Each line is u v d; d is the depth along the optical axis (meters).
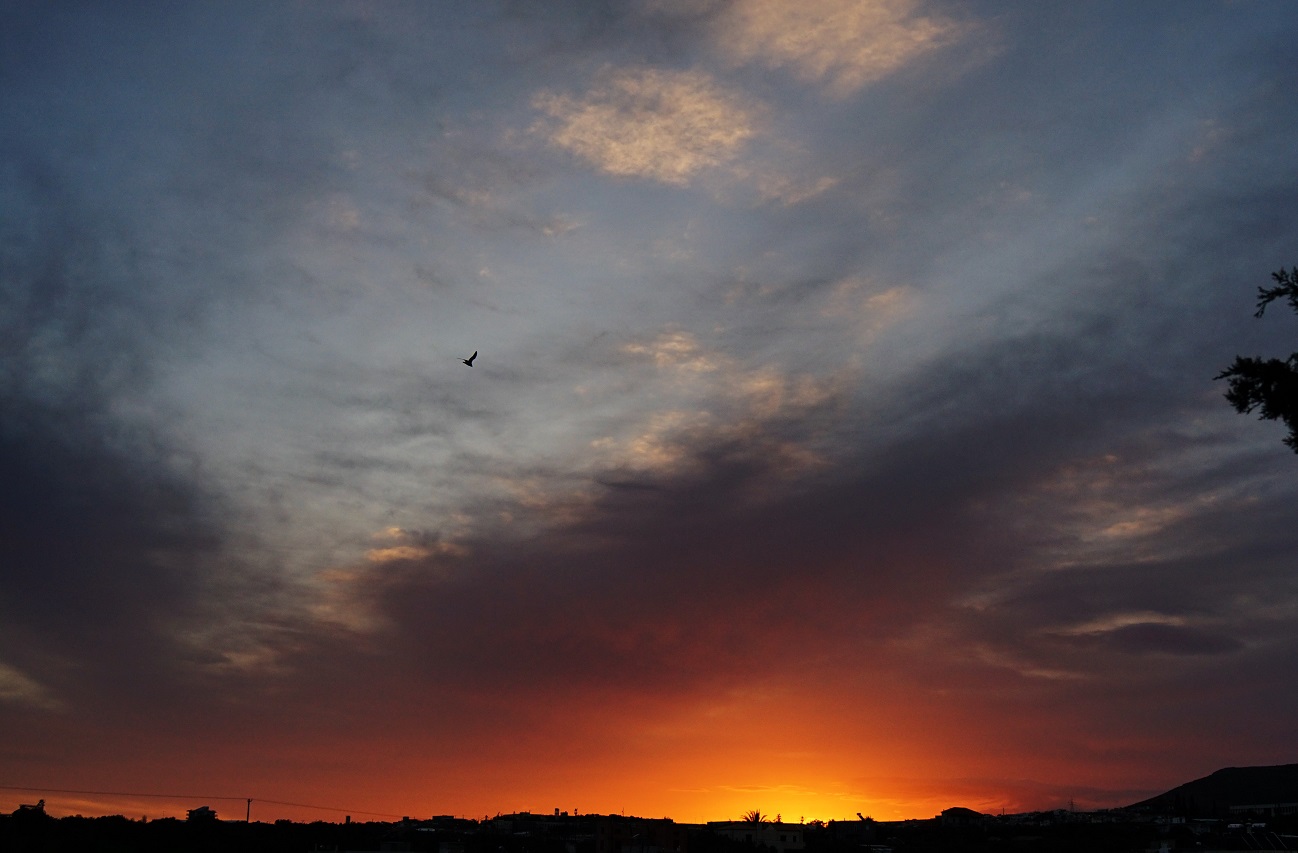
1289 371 23.38
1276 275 23.31
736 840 137.00
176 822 109.69
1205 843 128.25
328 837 116.44
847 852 138.12
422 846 114.94
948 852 135.75
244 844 106.31
